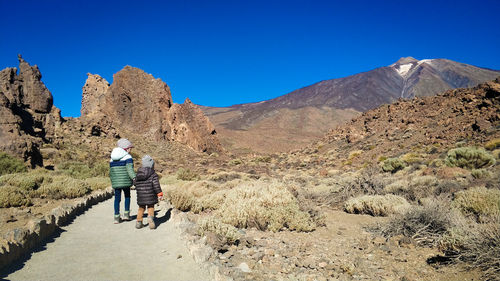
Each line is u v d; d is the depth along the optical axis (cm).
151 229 653
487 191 809
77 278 378
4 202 824
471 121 3253
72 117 5378
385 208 894
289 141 16312
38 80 4509
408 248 567
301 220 729
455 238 505
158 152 5694
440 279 420
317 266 475
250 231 696
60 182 1174
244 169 4241
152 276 400
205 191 1405
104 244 529
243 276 415
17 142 2683
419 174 1845
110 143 5072
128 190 723
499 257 426
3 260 392
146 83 6812
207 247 484
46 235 543
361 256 524
